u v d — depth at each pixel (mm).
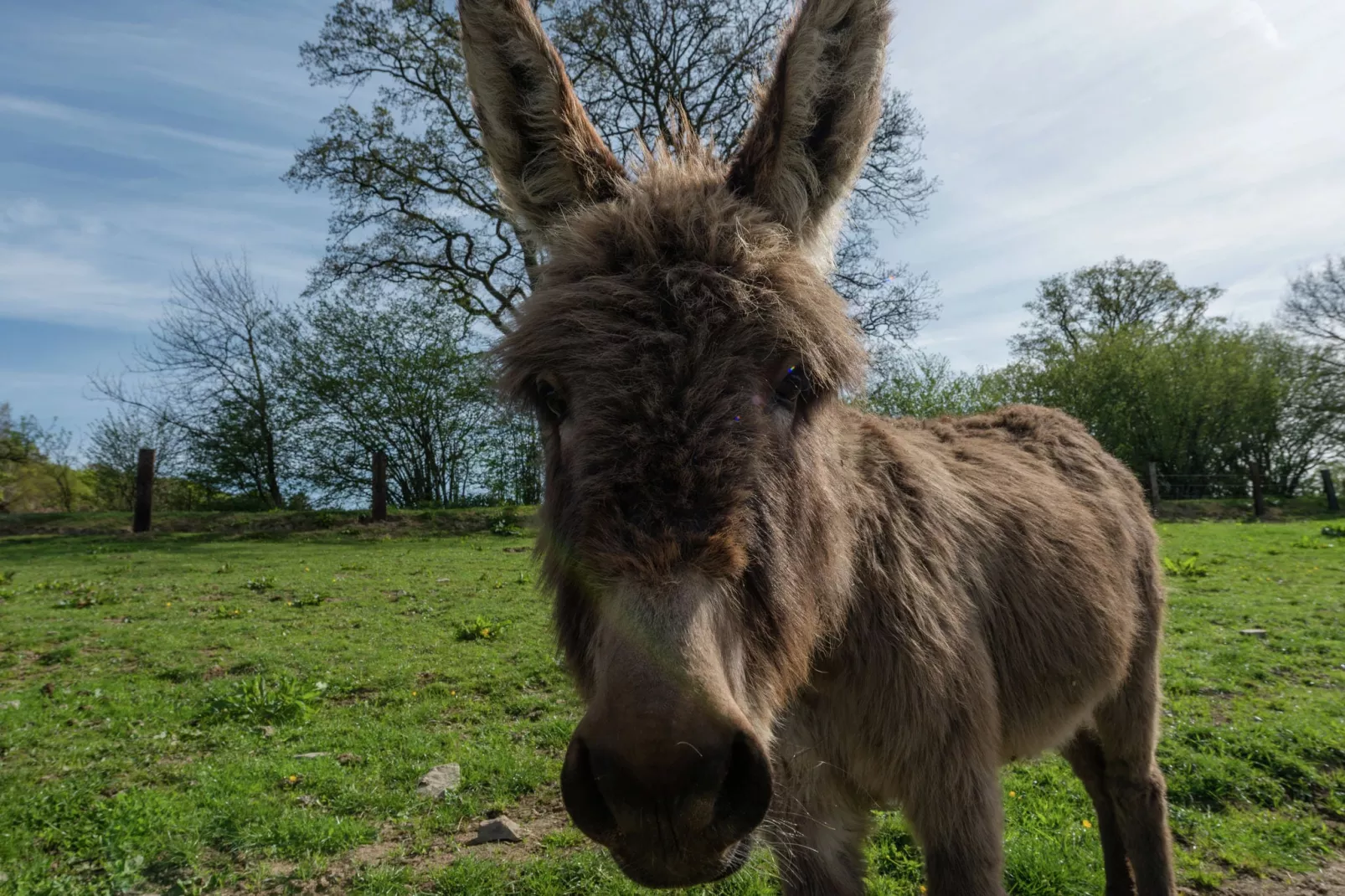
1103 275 46656
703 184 2059
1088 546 3041
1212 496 32188
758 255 1775
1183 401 33500
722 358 1582
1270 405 33312
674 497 1431
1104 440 35281
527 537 17109
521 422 2123
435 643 7711
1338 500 30672
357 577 11695
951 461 3018
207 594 10328
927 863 2146
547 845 3793
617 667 1325
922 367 21641
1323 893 3363
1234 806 4176
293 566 12719
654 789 1235
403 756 4926
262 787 4375
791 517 1701
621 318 1641
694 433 1481
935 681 2117
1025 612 2639
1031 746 2746
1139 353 35250
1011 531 2760
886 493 2365
